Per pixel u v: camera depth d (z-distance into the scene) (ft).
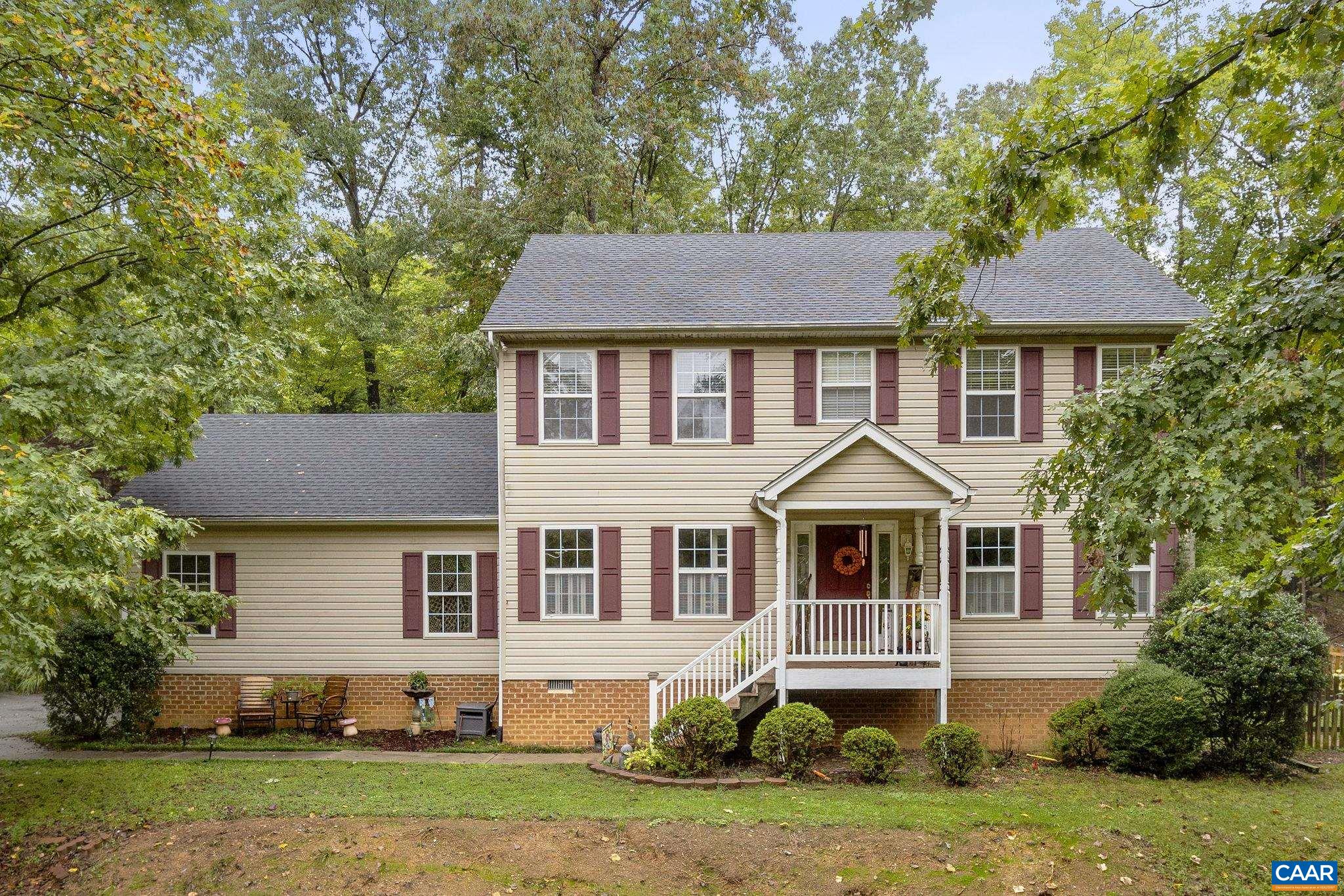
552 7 88.99
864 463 46.60
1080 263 57.11
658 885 30.07
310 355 94.58
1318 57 21.31
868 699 50.39
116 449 41.73
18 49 29.48
